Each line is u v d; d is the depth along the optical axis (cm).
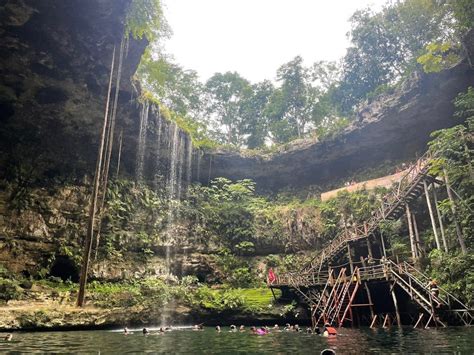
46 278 2339
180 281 2888
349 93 4091
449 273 1795
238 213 3356
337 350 994
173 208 3170
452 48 2600
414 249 2158
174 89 4291
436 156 2241
